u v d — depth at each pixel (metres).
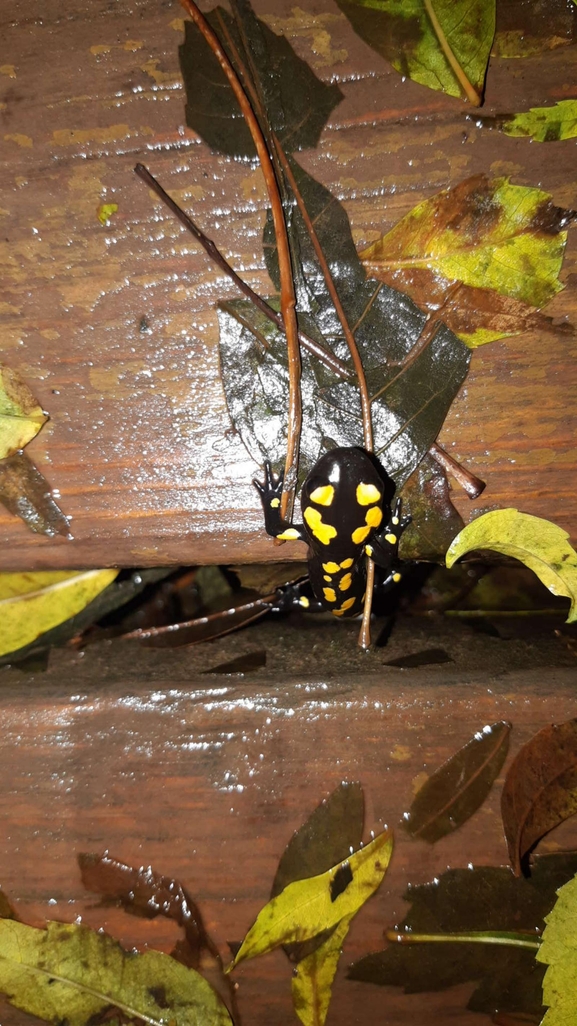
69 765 0.24
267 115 0.21
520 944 0.23
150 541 0.24
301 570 0.29
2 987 0.23
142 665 0.26
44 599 0.25
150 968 0.23
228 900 0.24
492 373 0.22
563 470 0.23
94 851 0.24
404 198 0.21
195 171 0.21
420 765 0.24
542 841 0.23
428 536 0.23
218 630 0.27
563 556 0.23
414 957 0.23
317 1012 0.23
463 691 0.24
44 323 0.23
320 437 0.22
